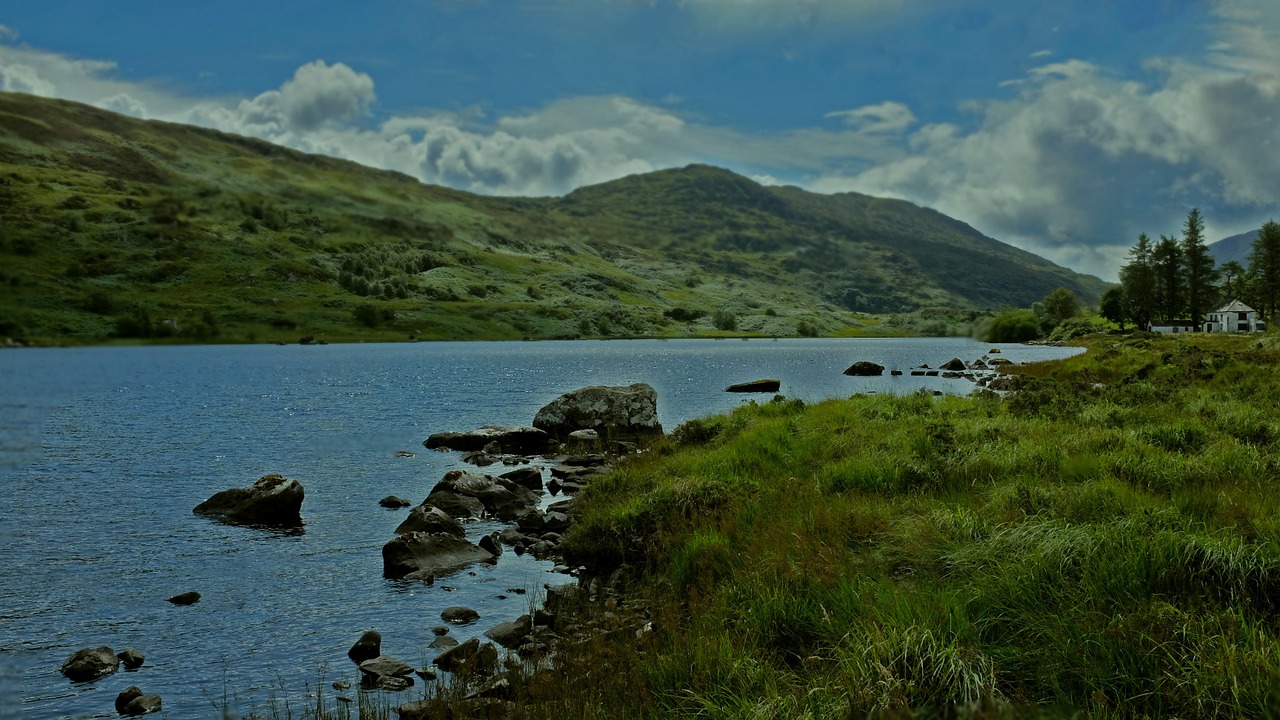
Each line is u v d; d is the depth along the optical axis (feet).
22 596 45.73
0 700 31.89
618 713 24.81
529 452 106.42
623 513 50.96
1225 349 161.89
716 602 32.07
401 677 33.76
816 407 92.27
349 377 273.33
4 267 618.44
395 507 70.49
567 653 32.19
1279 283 513.45
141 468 93.45
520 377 272.51
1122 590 25.36
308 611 42.93
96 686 33.22
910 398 91.76
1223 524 30.17
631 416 119.14
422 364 361.92
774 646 27.84
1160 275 557.74
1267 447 49.93
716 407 160.97
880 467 50.52
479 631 39.55
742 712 22.21
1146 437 54.13
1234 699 18.70
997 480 45.39
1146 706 19.80
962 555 30.99
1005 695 21.29
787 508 43.93
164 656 36.73
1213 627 22.04
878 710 20.48
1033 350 437.99
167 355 451.53
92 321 577.02
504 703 28.09
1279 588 24.31
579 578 47.91
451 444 108.37
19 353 462.60
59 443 114.62
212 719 30.09
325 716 29.71
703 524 43.68
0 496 76.23
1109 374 136.87
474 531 61.36
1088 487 37.55
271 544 57.57
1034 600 26.07
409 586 47.16
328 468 92.73
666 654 28.14
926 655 22.16
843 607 27.81
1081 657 22.16
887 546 34.47
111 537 59.82
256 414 156.25
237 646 37.91
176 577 49.47
